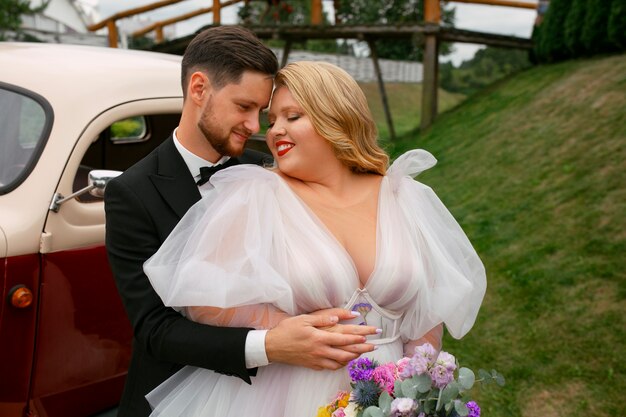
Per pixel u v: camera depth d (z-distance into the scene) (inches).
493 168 225.0
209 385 64.4
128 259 64.1
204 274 58.0
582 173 191.5
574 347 125.9
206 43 64.7
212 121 65.5
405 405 53.3
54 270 92.4
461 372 57.6
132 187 64.9
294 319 58.7
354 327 58.5
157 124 148.6
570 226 167.8
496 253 169.0
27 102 100.1
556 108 247.4
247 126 65.7
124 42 394.9
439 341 71.2
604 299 136.0
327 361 58.3
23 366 89.6
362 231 65.4
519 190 200.4
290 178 67.6
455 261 69.5
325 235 62.5
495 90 318.0
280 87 65.9
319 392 62.0
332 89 64.2
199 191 68.8
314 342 57.4
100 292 98.3
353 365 58.4
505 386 120.6
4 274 86.6
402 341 69.2
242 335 59.2
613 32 268.1
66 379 95.1
